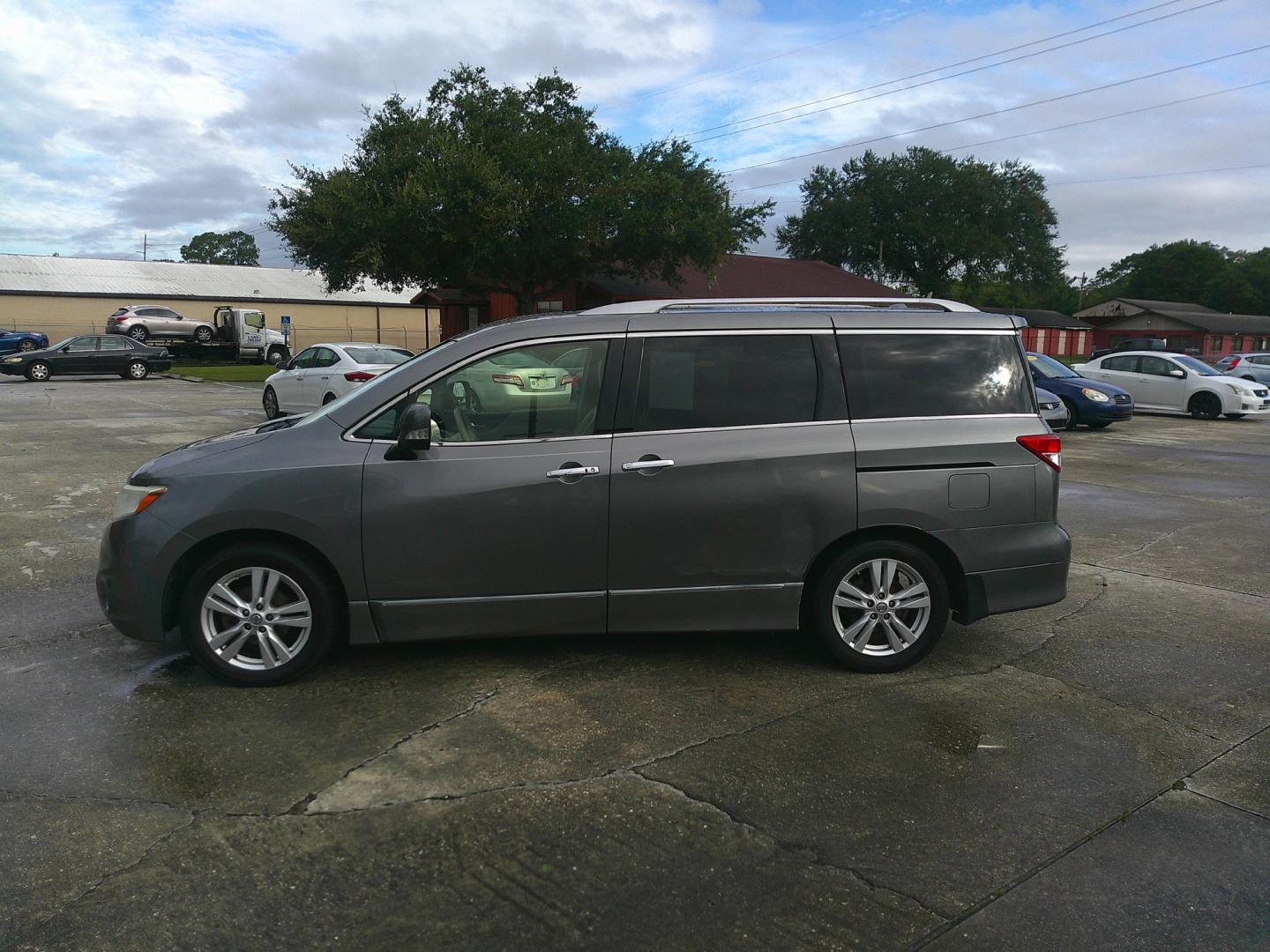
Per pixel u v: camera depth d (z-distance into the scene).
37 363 29.91
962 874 2.94
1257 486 10.98
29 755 3.66
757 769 3.62
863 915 2.73
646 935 2.63
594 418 4.41
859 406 4.56
